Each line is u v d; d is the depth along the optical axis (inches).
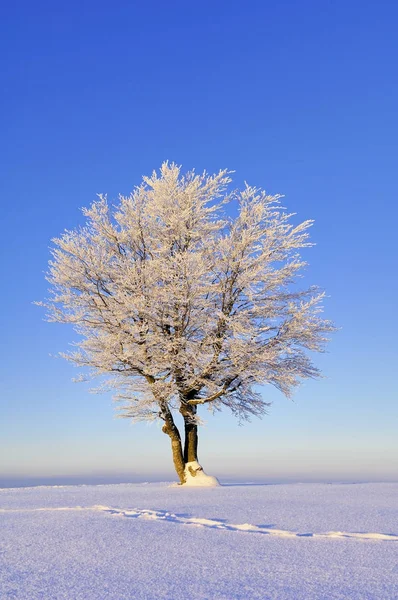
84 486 751.1
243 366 693.9
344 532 258.7
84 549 217.3
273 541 236.1
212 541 234.8
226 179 757.3
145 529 266.1
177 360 695.7
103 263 729.0
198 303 700.0
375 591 157.2
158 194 748.0
